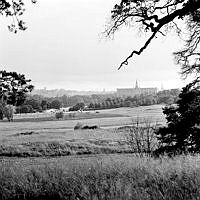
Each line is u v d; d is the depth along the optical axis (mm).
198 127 15648
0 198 8430
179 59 14789
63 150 43531
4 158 37125
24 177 9672
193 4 9133
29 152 42469
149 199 6770
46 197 8266
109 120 124500
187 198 6625
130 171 9219
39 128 96250
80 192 7730
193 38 13398
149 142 20562
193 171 8414
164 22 9422
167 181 7816
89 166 10836
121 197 6828
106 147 44312
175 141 16344
